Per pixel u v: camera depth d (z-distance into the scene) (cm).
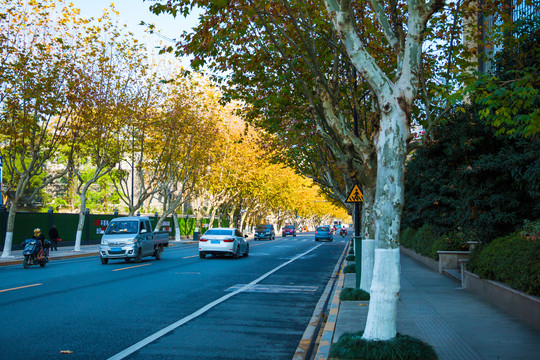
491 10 1214
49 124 2955
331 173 2469
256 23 1179
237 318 983
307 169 3009
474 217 1656
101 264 2247
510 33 1284
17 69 2348
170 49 1177
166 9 1073
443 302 1142
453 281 1612
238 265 2262
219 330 864
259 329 885
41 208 5978
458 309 1040
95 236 4209
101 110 2939
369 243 1180
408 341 636
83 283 1461
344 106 1415
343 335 701
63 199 6462
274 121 1605
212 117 3947
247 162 5047
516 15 1537
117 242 2262
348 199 1354
